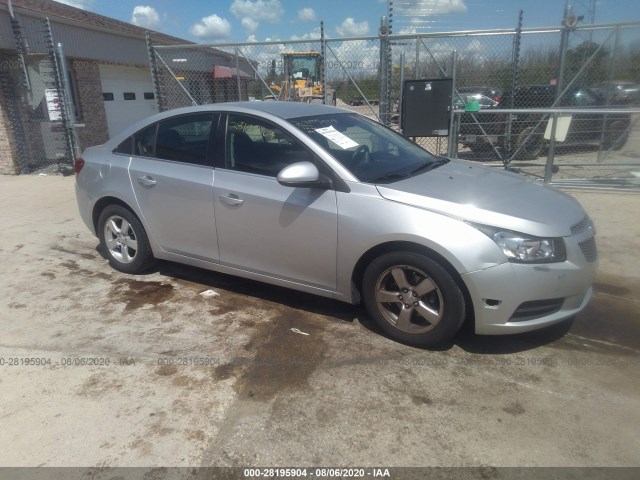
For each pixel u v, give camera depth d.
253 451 2.47
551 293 3.04
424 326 3.29
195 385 3.00
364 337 3.52
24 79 10.16
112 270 4.89
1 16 9.73
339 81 8.95
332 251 3.44
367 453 2.44
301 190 3.51
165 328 3.71
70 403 2.85
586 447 2.45
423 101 8.29
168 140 4.24
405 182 3.45
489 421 2.65
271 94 9.38
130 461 2.41
